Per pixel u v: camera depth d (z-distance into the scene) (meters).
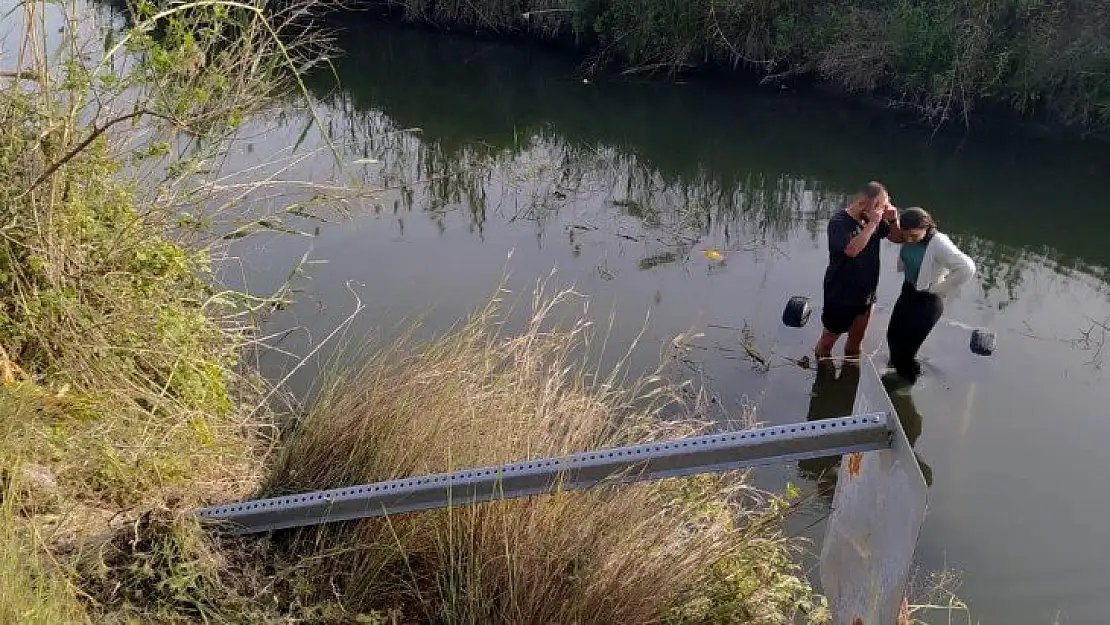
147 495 3.45
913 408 6.11
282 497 3.55
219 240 4.70
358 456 4.10
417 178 10.42
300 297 7.19
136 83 3.89
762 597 3.68
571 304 7.30
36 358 3.74
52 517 3.06
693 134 12.40
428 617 3.49
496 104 13.70
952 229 9.33
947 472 5.46
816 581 4.43
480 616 3.44
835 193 10.34
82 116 4.25
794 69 13.62
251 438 4.42
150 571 3.00
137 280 3.97
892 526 2.79
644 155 11.61
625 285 7.74
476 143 11.87
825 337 6.60
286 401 4.91
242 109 4.19
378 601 3.51
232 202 4.86
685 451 3.23
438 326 6.80
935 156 11.38
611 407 4.63
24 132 3.84
